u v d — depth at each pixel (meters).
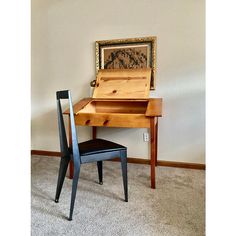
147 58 3.01
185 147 2.99
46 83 3.51
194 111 2.92
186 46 2.88
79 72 3.34
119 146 2.01
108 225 1.64
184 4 2.85
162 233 1.54
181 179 2.56
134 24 3.05
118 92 2.90
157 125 3.00
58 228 1.61
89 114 2.53
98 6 3.18
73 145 1.78
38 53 3.50
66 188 2.32
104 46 3.17
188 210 1.86
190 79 2.90
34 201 2.03
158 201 2.02
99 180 2.43
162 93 3.00
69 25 3.33
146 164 3.15
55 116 3.52
